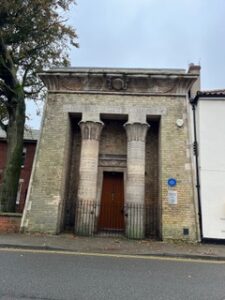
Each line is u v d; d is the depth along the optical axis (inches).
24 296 184.1
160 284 225.6
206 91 578.9
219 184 518.6
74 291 198.8
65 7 708.0
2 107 727.1
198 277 255.0
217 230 497.0
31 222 511.2
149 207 590.2
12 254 327.0
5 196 590.2
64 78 586.9
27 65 733.3
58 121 571.5
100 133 585.6
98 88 586.9
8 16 637.3
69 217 589.9
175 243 473.1
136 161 550.0
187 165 535.5
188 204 514.6
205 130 546.6
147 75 569.0
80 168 560.4
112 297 190.4
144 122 564.1
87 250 374.3
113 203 611.2
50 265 273.7
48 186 531.8
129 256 350.3
